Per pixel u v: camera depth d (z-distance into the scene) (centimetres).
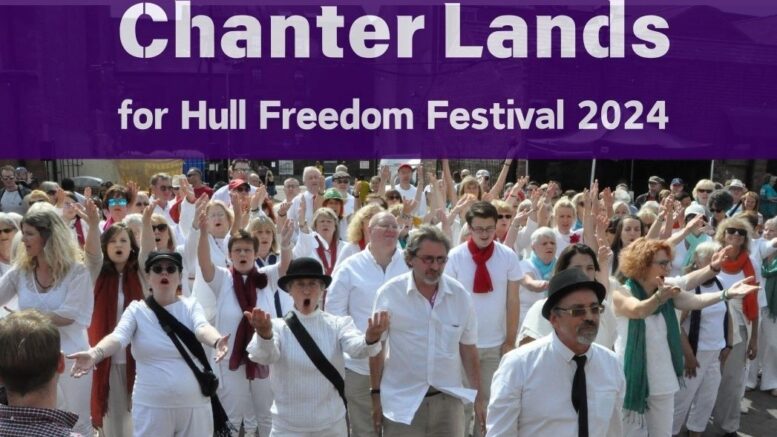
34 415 237
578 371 338
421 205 1151
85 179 1738
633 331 523
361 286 531
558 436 337
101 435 555
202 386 470
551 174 1912
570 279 335
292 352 438
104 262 565
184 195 887
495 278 565
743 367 686
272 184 2095
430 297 457
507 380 343
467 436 628
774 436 693
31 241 505
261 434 596
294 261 446
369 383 530
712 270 558
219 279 592
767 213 1811
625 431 542
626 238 696
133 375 533
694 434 662
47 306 508
